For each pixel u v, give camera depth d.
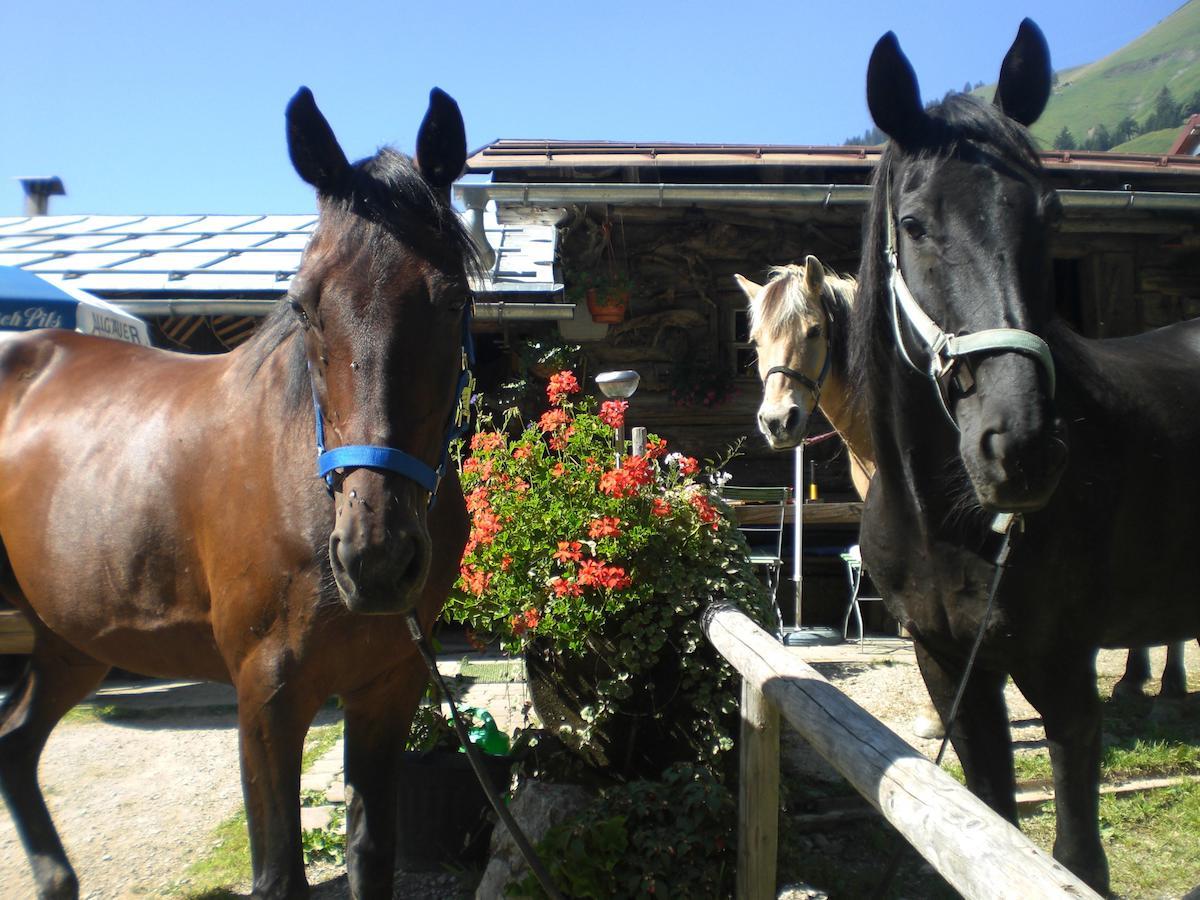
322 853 3.11
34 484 2.42
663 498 2.97
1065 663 2.03
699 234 7.52
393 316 1.66
